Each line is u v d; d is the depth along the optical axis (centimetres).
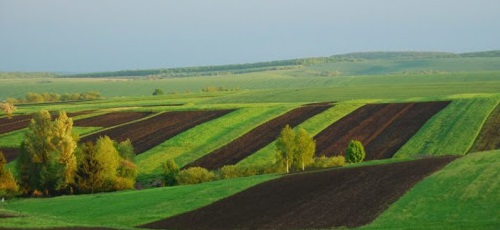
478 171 7200
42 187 10894
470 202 5997
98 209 7738
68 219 6694
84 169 10669
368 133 14200
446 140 12862
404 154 12050
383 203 6450
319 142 13725
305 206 6819
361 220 5897
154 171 12206
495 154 8469
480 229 4994
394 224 5556
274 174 9550
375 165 8719
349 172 8400
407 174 7688
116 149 11675
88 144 10788
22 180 10919
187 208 7375
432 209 5944
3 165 10175
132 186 10950
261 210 6881
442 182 6894
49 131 10725
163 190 8869
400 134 13825
